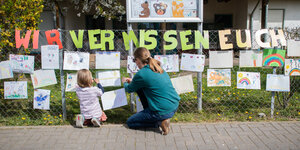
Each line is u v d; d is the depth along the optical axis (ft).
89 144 9.46
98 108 11.10
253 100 14.64
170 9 11.71
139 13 11.71
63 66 11.34
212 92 16.38
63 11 29.22
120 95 11.66
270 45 11.31
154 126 10.71
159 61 10.52
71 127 11.05
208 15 38.93
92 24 36.40
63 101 11.71
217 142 9.57
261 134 10.21
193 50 30.53
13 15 12.80
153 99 10.02
